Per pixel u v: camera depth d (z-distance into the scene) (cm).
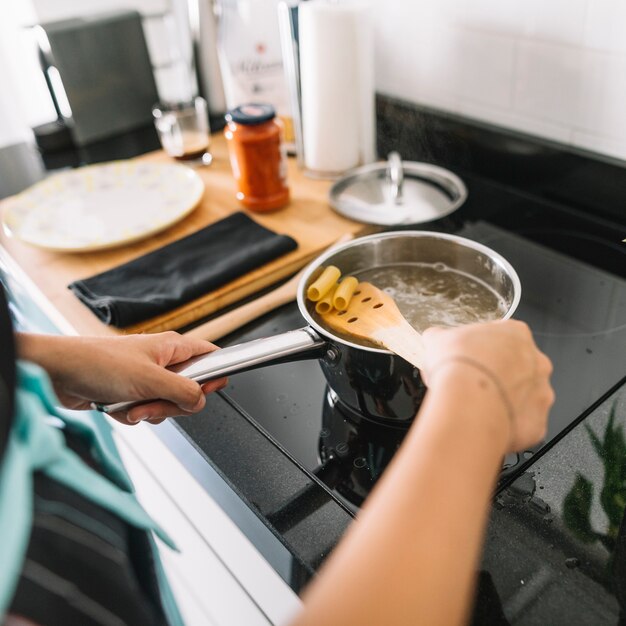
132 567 37
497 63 95
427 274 71
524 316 74
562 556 47
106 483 37
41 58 126
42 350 50
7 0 148
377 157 115
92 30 124
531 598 44
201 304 80
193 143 116
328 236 91
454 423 32
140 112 138
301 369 70
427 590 28
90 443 43
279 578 51
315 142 105
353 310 62
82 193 105
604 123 87
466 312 65
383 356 52
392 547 28
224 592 71
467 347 36
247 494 55
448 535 29
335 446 59
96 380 51
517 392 36
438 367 36
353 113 102
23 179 119
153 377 52
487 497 32
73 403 55
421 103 111
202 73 132
